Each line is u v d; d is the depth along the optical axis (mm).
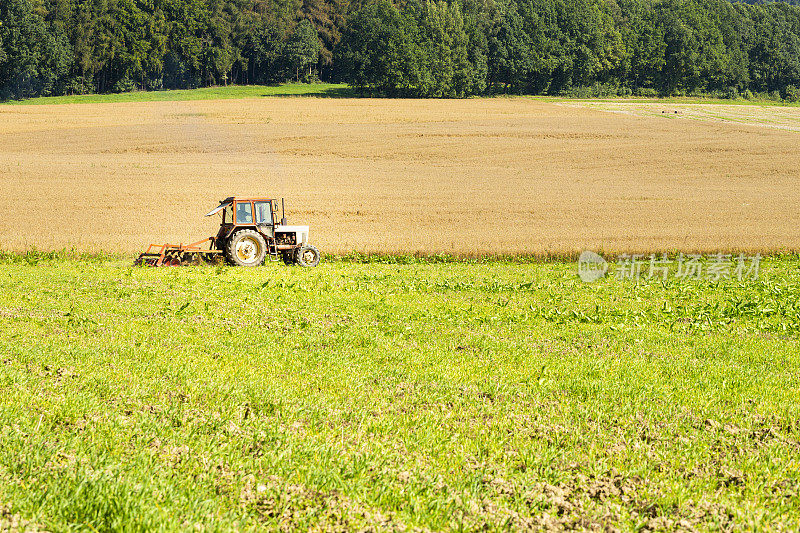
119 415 9125
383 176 72812
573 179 73625
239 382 11234
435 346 15016
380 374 12258
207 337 15219
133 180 66750
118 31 180500
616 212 57656
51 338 14523
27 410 9172
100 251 37875
